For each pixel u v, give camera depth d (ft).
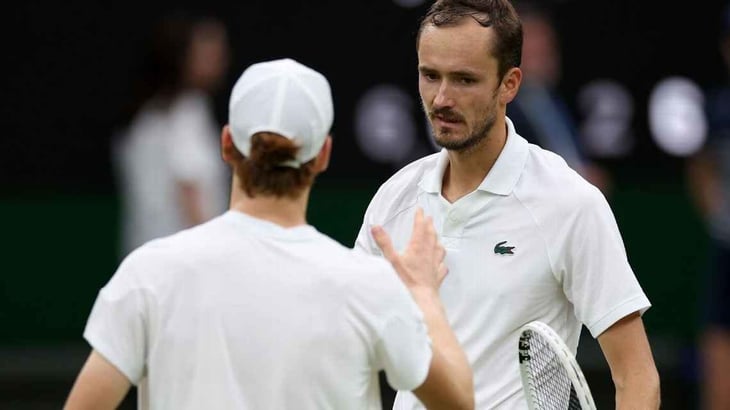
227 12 104.68
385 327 42.68
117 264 109.70
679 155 107.76
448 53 51.52
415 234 46.24
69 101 106.32
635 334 52.19
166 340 42.29
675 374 110.52
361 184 106.52
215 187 101.14
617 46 107.04
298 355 42.16
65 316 110.01
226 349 42.16
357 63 105.29
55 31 105.81
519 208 53.16
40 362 109.60
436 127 52.39
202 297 42.37
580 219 52.29
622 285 51.75
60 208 108.88
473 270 53.26
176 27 98.84
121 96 106.32
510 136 54.19
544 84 98.17
